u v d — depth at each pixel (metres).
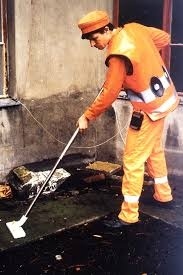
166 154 4.82
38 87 4.66
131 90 3.48
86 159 5.26
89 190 4.56
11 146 4.59
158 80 3.46
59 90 4.85
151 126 3.53
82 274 3.04
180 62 4.65
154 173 4.00
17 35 4.35
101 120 5.20
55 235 3.61
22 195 4.31
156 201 4.20
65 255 3.30
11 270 3.10
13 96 4.54
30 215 3.97
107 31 3.35
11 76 4.50
